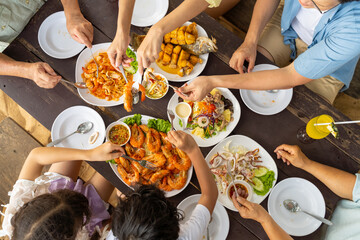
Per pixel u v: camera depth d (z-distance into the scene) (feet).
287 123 5.59
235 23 8.67
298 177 5.30
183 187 5.20
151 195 3.92
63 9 6.15
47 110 5.77
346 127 5.45
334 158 5.41
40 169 5.57
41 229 4.21
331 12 4.69
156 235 3.61
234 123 5.52
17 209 5.16
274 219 5.10
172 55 5.70
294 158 5.16
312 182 5.31
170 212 3.96
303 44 6.87
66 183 5.82
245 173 5.27
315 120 4.87
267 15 5.86
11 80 5.86
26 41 6.01
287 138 5.55
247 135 5.60
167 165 5.38
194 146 5.05
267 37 7.15
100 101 5.68
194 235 4.40
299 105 5.64
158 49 4.90
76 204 4.66
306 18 6.12
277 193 5.22
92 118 5.64
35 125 8.93
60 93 5.81
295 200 5.22
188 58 5.76
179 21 4.99
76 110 5.65
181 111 5.60
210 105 5.41
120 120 5.52
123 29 5.02
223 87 5.21
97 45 5.86
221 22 8.65
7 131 8.25
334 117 5.53
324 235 5.29
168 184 5.24
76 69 5.75
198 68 5.81
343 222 5.11
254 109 5.58
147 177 5.32
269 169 5.34
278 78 5.02
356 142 5.40
